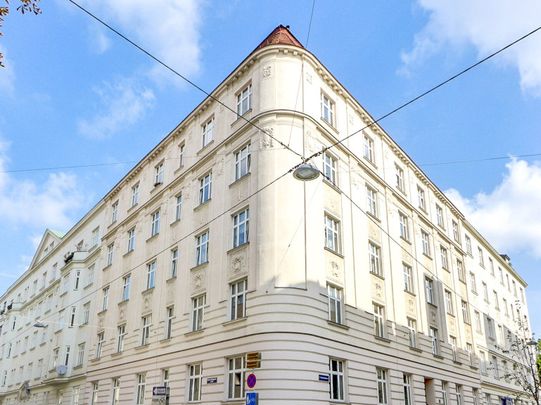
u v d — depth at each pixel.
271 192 19.88
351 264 22.14
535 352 35.72
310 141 21.53
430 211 33.19
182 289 23.78
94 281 34.81
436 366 27.30
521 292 53.94
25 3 8.05
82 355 33.44
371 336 21.97
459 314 33.22
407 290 26.83
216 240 22.36
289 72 22.19
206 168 25.06
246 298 19.30
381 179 27.00
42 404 37.75
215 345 20.09
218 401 18.95
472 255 39.97
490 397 34.97
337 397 18.94
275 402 16.61
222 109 25.12
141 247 29.28
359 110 26.62
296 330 17.75
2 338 54.03
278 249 18.92
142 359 25.25
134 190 33.16
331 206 21.97
